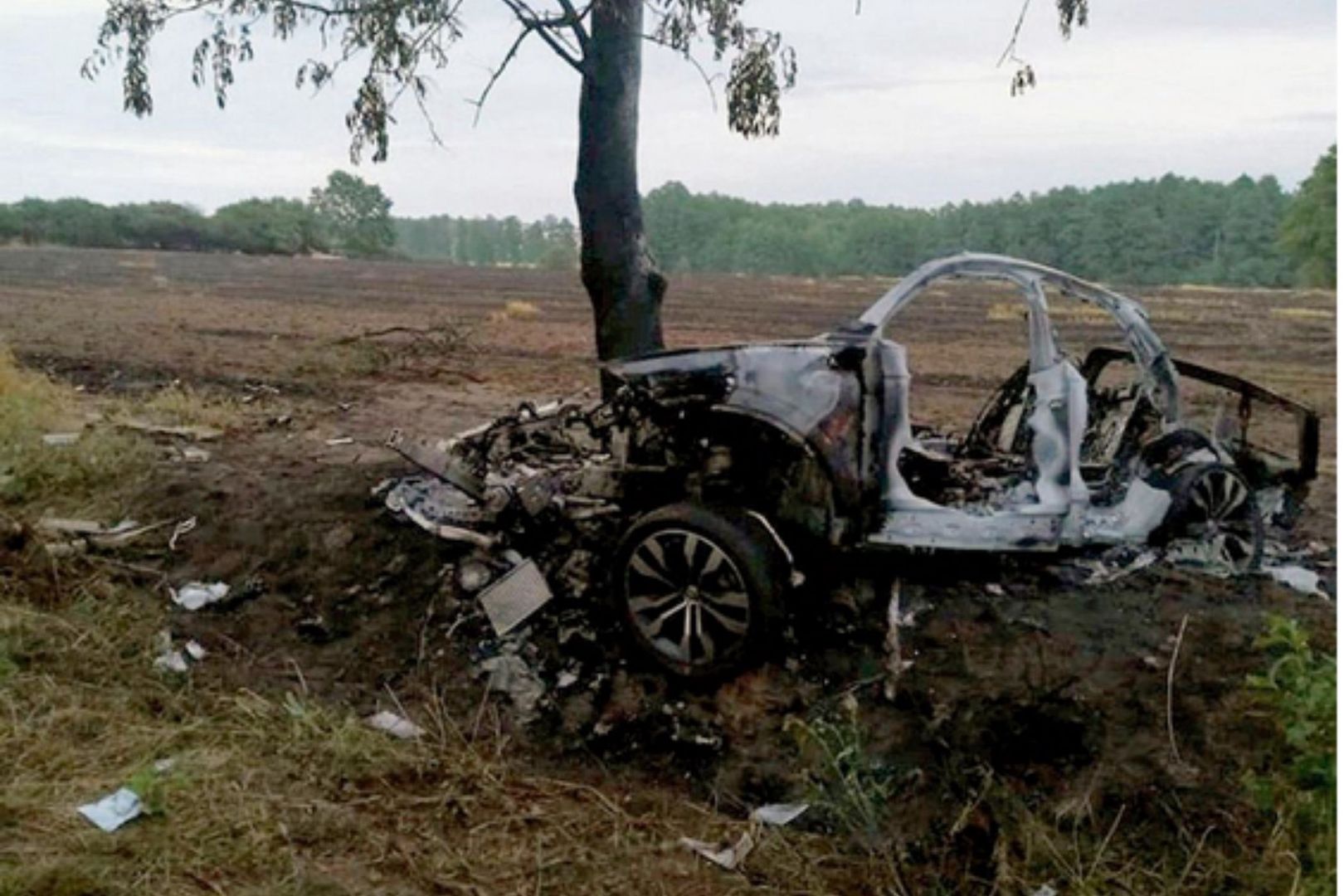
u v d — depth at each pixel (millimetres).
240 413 10992
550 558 6156
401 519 6832
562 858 4328
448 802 4695
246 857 4098
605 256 7988
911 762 4840
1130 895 4156
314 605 6414
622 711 5363
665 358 5539
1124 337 5977
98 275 38344
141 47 8180
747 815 4816
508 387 13844
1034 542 5363
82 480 8203
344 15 7805
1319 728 4246
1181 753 4652
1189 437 5957
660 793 4965
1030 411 5871
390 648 6008
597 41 7805
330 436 9961
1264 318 26516
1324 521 7348
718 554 5195
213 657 6086
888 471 5363
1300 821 4234
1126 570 5691
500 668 5711
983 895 4258
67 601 6449
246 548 6941
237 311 25422
